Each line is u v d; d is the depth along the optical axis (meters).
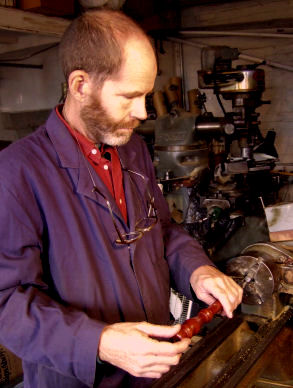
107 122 1.07
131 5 3.02
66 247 1.08
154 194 1.46
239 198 1.94
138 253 1.19
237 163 2.19
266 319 1.45
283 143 3.29
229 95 2.41
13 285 1.02
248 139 2.40
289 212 1.77
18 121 3.27
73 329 0.94
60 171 1.11
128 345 0.90
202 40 3.47
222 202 1.87
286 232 1.73
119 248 1.14
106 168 1.21
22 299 0.99
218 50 2.38
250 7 3.26
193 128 2.38
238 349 1.31
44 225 1.08
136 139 1.44
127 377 1.18
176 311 1.88
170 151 2.44
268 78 3.26
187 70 3.62
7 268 1.01
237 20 3.34
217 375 1.13
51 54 3.20
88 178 1.12
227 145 2.36
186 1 3.46
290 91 3.18
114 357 0.92
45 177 1.08
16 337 0.96
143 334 0.91
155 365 0.89
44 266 1.11
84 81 1.04
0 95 3.60
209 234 1.82
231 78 2.35
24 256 1.03
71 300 1.07
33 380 1.17
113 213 1.14
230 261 1.51
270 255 1.50
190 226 1.81
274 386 1.22
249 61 3.30
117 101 1.04
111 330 0.94
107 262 1.11
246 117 2.38
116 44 0.98
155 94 3.03
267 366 1.25
